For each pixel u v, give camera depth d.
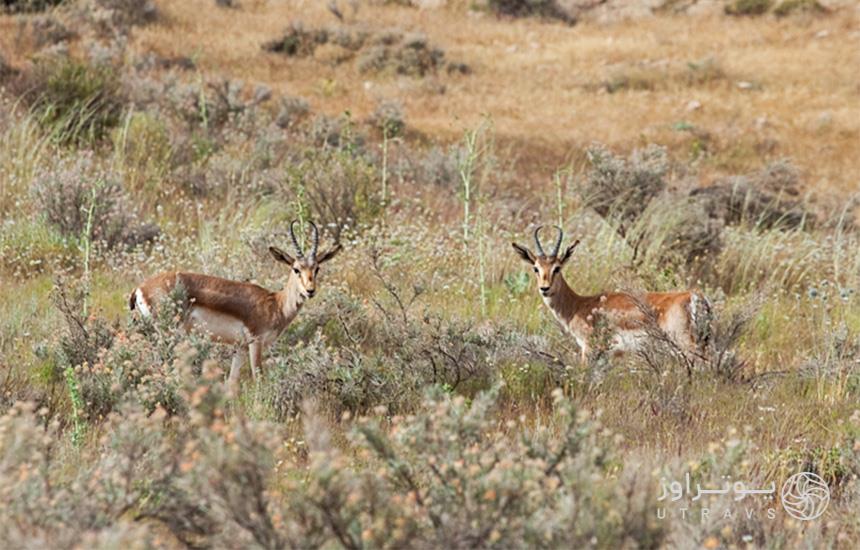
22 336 16.22
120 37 47.69
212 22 55.28
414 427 8.87
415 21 60.22
